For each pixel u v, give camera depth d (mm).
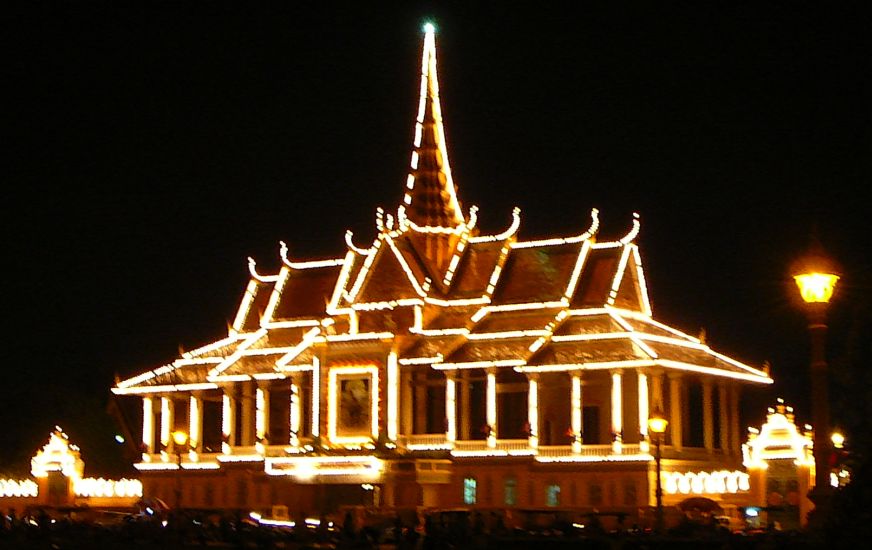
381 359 121438
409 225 128375
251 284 141750
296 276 138125
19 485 134125
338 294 127812
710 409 120000
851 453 49781
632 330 115062
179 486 108438
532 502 113938
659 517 69750
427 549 61688
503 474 115688
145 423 137125
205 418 143250
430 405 127062
